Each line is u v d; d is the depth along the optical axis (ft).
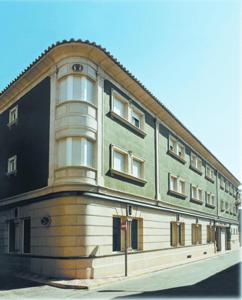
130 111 63.31
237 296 35.35
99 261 49.06
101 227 50.62
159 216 70.28
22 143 61.72
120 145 58.65
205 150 106.01
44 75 57.88
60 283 42.42
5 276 51.26
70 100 51.29
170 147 82.23
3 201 65.31
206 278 49.96
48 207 51.13
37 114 58.18
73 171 49.21
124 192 57.26
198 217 96.78
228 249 135.33
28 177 57.88
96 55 53.72
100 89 54.80
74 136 50.47
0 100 69.46
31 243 54.03
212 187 117.39
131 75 60.29
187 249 84.07
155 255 66.23
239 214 164.25
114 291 38.88
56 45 52.01
